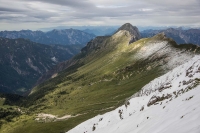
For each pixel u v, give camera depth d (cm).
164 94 7612
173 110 4578
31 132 19762
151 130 4006
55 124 19838
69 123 19262
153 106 6825
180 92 6681
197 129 2489
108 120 9331
